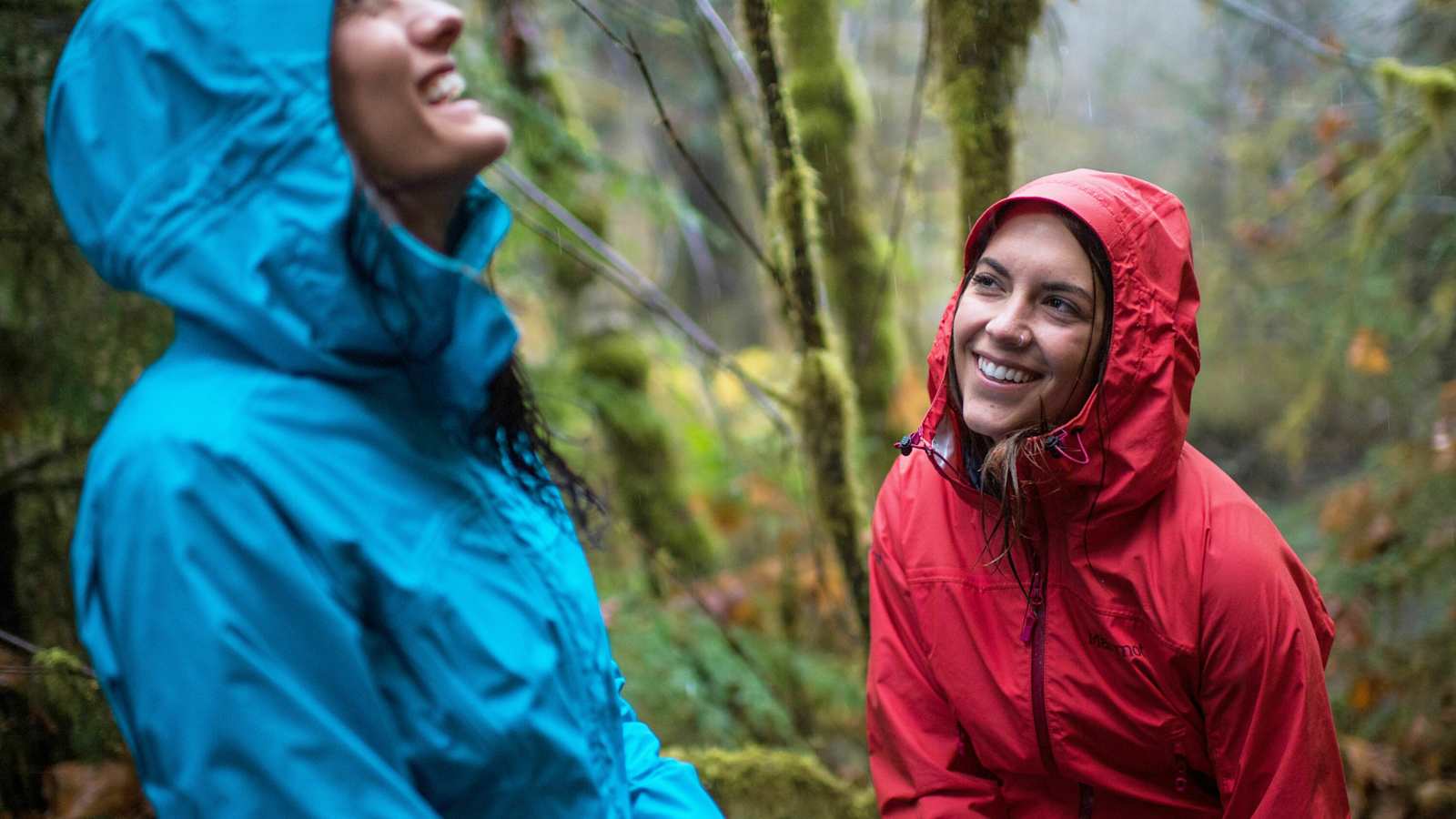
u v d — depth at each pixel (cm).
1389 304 432
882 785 174
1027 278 148
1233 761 151
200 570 87
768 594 363
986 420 152
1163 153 681
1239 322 580
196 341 96
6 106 208
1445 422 357
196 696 86
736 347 663
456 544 100
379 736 92
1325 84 430
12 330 213
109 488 90
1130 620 152
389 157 98
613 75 566
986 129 213
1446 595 327
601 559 353
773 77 213
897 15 555
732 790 245
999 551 160
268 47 89
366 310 94
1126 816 159
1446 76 297
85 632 92
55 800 197
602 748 112
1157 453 149
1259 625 144
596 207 376
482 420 112
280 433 92
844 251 304
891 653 172
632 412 364
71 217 95
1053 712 156
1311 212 491
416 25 97
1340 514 361
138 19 91
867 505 280
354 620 92
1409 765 298
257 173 90
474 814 100
